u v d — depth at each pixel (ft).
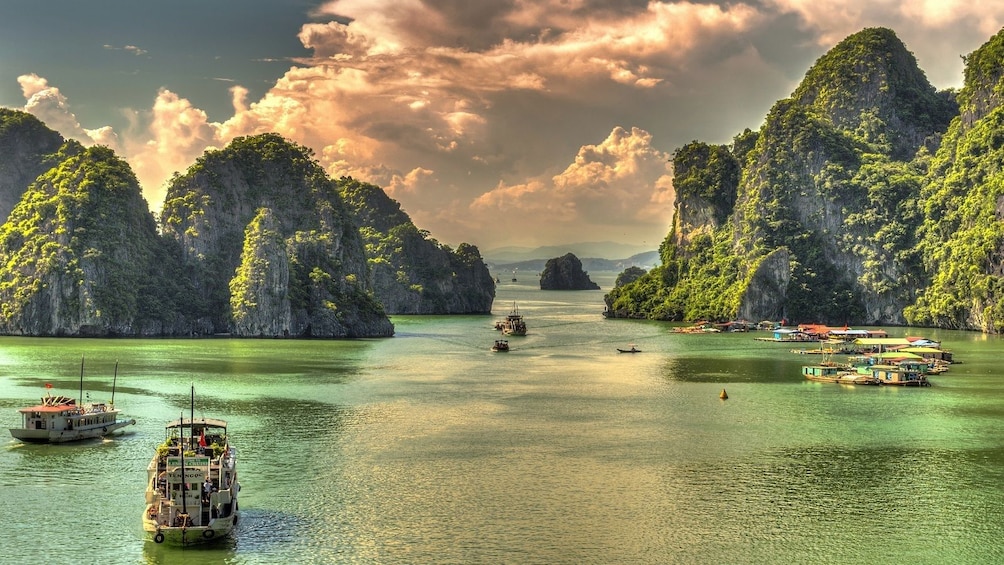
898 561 285.02
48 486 350.64
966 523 317.01
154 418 475.72
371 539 298.97
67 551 286.25
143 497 337.72
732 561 284.00
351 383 616.39
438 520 317.22
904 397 564.71
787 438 442.91
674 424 474.90
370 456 401.29
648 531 307.99
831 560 285.23
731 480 367.66
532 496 344.90
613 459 399.44
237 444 421.59
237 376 645.92
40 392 553.23
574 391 585.22
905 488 357.20
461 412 505.25
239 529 306.76
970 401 550.77
